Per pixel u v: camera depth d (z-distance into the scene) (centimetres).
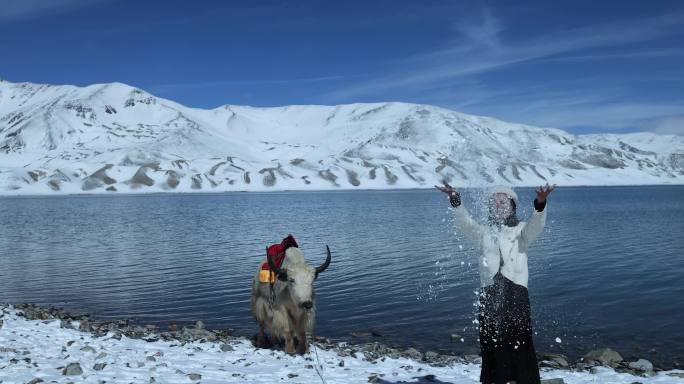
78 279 2127
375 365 966
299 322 1020
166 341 1141
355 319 1493
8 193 17812
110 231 4450
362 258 2675
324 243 3359
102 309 1603
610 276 2170
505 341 621
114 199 13062
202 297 1769
